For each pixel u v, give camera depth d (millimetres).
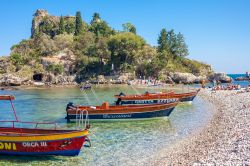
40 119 41625
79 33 171500
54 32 183750
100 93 82188
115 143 27672
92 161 22641
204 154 22141
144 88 99938
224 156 20422
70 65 138125
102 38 144750
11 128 26578
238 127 30125
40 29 193125
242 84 121500
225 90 76688
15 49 157750
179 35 158000
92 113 37781
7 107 55156
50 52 148250
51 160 23078
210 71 156375
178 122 37812
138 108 38281
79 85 122438
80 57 138500
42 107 54312
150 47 148375
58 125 37156
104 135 31094
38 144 23297
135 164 21672
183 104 55625
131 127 35344
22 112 48406
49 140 23156
